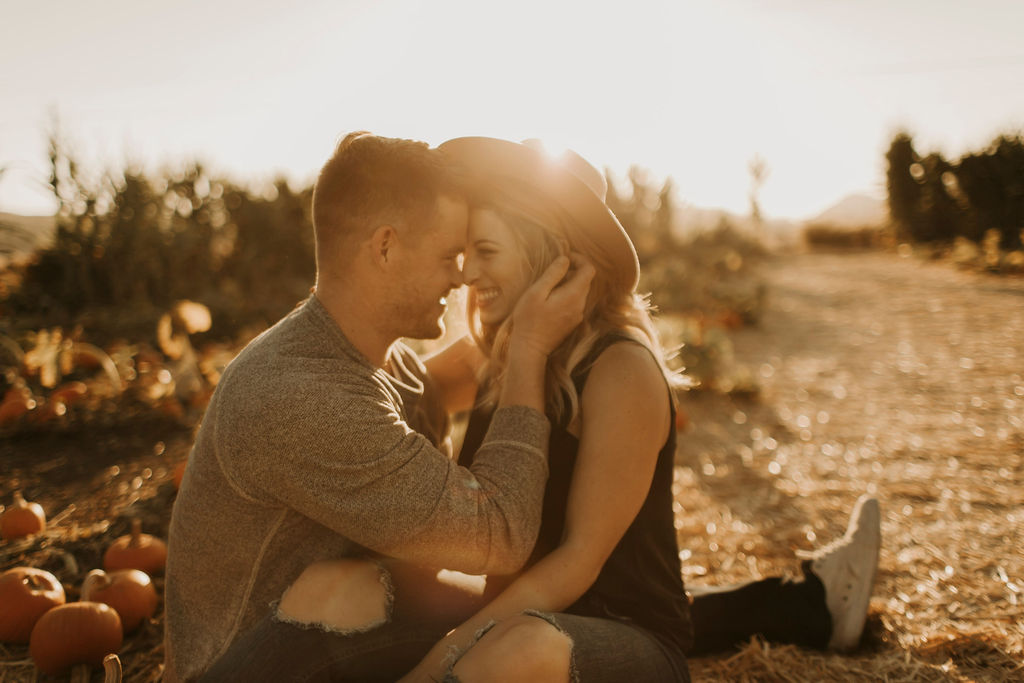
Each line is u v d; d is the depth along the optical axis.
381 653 1.63
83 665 2.33
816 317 11.30
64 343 5.77
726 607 2.38
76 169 8.22
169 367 6.00
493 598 1.78
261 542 1.65
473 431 1.96
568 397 1.76
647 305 1.98
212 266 9.93
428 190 1.67
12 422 4.75
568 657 1.44
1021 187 18.12
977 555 2.97
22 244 5.99
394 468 1.55
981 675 2.19
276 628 1.55
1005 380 6.27
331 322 1.70
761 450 4.76
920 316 10.45
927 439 4.77
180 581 1.74
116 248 8.29
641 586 1.72
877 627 2.47
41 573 2.63
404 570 1.76
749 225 31.22
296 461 1.55
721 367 6.57
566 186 1.77
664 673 1.63
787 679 2.21
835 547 2.44
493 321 1.88
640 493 1.67
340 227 1.68
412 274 1.70
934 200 22.09
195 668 1.71
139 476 4.00
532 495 1.63
